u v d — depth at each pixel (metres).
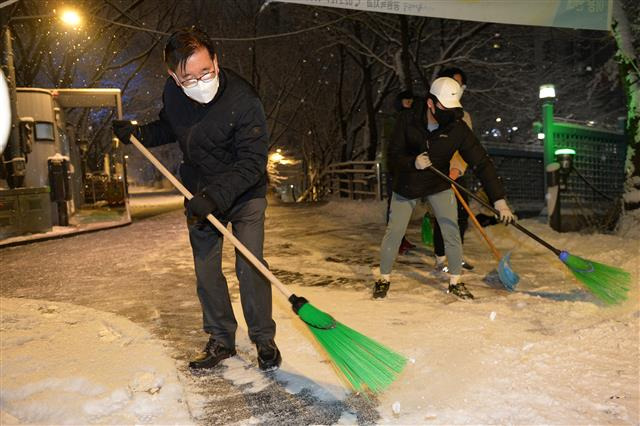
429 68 18.84
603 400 2.64
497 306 4.33
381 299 4.69
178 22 24.81
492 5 5.32
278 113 28.11
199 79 2.79
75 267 6.58
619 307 4.17
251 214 3.11
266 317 3.15
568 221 8.84
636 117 7.92
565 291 4.79
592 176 9.98
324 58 26.16
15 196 8.98
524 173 16.05
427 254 6.94
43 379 2.93
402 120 4.63
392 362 2.60
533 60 20.88
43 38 17.14
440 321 3.93
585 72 21.16
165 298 4.92
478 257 6.57
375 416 2.57
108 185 16.91
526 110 21.19
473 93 20.77
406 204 4.67
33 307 4.61
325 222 10.84
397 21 17.58
